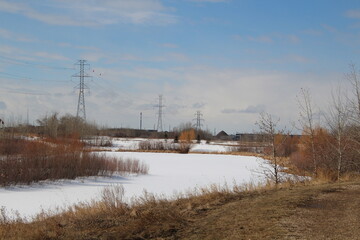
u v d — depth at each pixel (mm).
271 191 14367
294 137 31328
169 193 22938
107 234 9297
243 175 34844
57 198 23172
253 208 10938
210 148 76562
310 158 22922
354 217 9266
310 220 9148
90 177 33000
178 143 76688
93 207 13219
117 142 81938
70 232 9805
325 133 23047
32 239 9398
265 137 20562
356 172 21656
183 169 40719
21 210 18969
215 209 11570
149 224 10062
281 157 22375
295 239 7660
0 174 28172
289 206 10766
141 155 57875
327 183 16797
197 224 9867
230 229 8969
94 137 77500
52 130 61656
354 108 21453
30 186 28281
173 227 9688
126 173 36188
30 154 31719
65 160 32906
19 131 50000
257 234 8281
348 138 20906
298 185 16516
